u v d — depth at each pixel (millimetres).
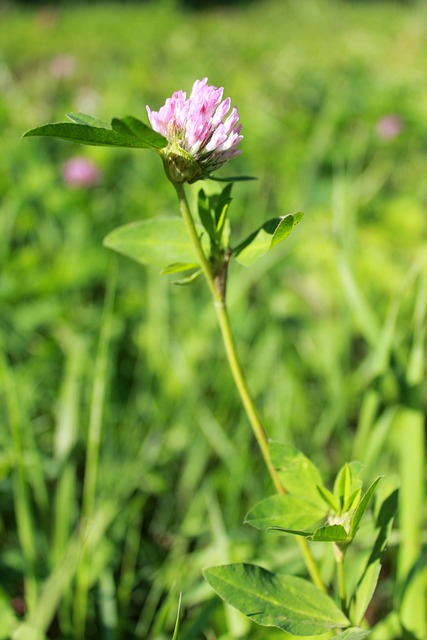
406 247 863
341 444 616
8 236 885
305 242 859
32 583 483
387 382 563
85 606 491
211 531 555
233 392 661
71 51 2242
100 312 758
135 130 346
